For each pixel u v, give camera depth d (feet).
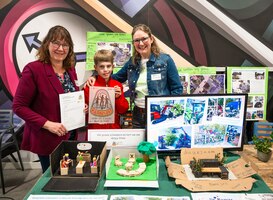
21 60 10.28
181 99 4.70
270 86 10.46
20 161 10.49
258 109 10.18
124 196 3.73
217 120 4.83
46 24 10.05
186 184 3.96
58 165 4.54
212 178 4.14
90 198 3.70
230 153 5.19
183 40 10.18
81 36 10.11
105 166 4.44
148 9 9.96
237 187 3.88
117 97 6.53
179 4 9.93
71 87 6.08
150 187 3.94
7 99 10.50
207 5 9.92
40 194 3.81
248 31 10.07
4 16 9.93
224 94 4.74
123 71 7.55
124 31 10.05
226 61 10.30
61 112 5.62
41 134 5.72
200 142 4.86
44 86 5.56
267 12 9.93
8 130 9.37
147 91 6.76
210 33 10.11
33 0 9.87
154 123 4.73
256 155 5.26
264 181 4.18
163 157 4.95
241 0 9.85
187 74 9.92
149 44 6.51
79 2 9.90
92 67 9.96
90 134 4.90
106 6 9.93
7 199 8.62
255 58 10.25
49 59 5.75
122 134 4.89
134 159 4.60
